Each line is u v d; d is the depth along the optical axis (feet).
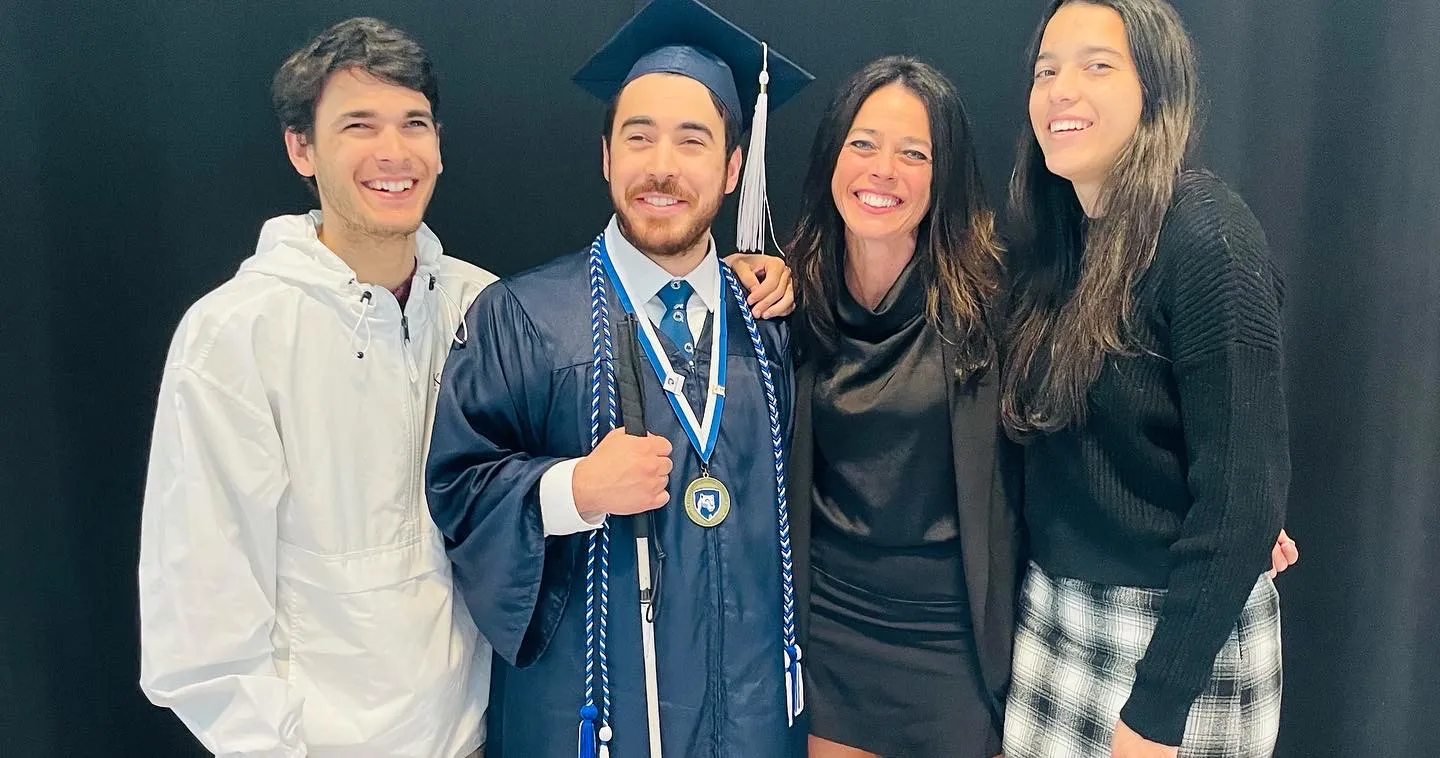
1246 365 4.14
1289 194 6.95
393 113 4.66
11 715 6.95
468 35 6.85
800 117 7.14
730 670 4.86
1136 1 4.56
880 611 5.56
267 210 6.84
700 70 4.91
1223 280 4.19
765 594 4.97
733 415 4.98
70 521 6.92
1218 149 6.93
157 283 6.84
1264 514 4.16
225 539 4.53
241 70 6.70
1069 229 5.12
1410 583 7.20
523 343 4.85
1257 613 4.88
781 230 7.29
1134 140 4.54
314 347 4.71
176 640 4.50
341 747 4.77
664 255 4.87
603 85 5.44
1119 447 4.73
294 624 4.77
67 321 6.77
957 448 5.25
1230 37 6.83
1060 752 5.12
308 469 4.70
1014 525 5.43
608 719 4.77
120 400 6.89
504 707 5.08
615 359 4.83
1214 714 4.73
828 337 5.51
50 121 6.58
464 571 4.81
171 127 6.70
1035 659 5.33
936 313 5.32
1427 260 6.88
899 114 5.14
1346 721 7.38
